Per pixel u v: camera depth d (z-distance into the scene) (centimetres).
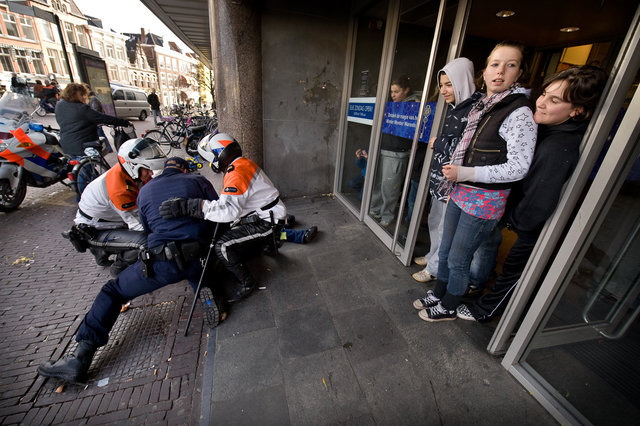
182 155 745
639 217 165
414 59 269
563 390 152
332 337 185
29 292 223
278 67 343
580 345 176
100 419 140
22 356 171
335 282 238
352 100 355
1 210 343
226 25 303
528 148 122
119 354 175
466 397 150
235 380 157
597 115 110
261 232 213
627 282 174
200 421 138
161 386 156
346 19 344
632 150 106
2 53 2391
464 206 152
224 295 207
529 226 137
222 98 342
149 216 181
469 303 204
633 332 187
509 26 334
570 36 344
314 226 311
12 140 333
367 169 324
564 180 119
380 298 220
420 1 233
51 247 283
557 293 138
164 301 218
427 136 224
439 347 178
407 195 253
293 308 209
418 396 150
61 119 358
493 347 172
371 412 142
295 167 398
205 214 177
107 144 505
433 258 232
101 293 167
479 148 138
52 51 2727
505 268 176
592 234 122
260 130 357
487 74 138
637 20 96
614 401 147
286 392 151
